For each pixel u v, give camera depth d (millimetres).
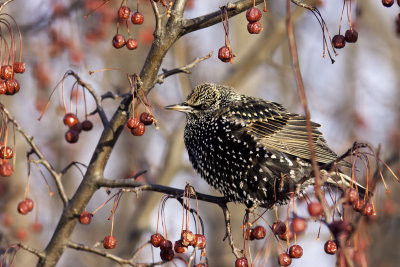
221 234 16266
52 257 8008
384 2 7301
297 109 16062
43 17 12258
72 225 8047
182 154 14898
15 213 12773
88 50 13008
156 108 15102
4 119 8523
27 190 7961
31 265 12789
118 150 15844
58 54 12289
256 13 7352
